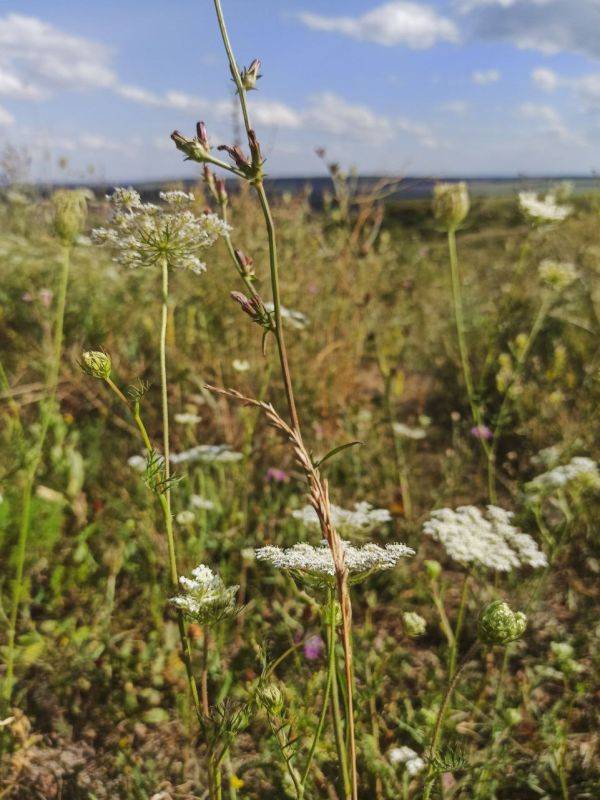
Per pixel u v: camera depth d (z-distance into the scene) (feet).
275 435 2.50
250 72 0.74
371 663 1.50
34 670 1.55
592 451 2.27
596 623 1.68
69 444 2.28
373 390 3.20
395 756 1.18
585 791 1.24
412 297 3.93
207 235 0.98
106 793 1.29
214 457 2.03
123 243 0.97
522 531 2.07
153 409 2.65
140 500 1.96
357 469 2.32
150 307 2.96
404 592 1.84
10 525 1.77
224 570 1.80
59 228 1.48
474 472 2.52
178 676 1.51
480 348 3.18
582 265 3.30
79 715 1.46
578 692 1.34
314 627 1.57
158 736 1.42
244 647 1.58
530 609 1.69
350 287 3.10
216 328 2.98
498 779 1.27
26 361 2.65
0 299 2.97
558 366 2.63
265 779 1.26
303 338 2.90
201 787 1.30
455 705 1.42
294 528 1.98
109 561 1.80
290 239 3.31
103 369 0.86
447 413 2.96
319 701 1.39
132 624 1.67
